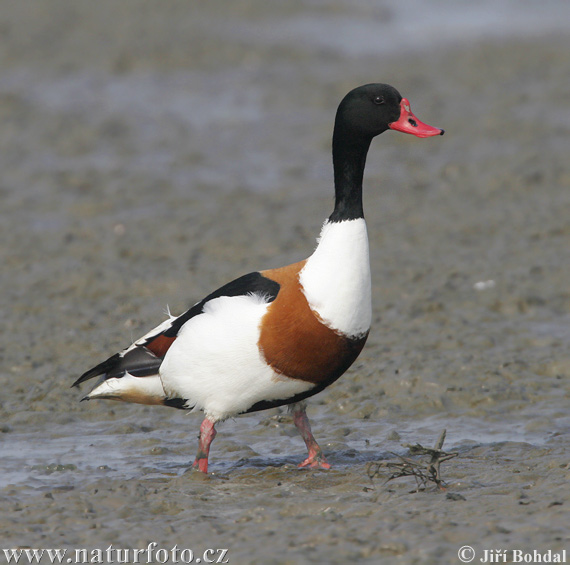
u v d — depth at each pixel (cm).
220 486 837
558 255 1681
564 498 751
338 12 4231
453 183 2206
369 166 2369
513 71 3228
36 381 1170
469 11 4478
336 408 1072
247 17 4034
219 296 844
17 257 1738
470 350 1252
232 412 854
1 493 833
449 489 798
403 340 1293
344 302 814
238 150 2491
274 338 809
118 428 1026
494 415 1042
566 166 2267
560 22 4138
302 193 2155
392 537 683
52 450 966
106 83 3084
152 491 818
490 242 1781
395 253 1734
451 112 2783
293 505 764
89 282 1591
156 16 3944
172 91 3036
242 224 1931
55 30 3678
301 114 2795
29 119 2692
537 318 1397
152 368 867
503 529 690
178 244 1809
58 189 2161
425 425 1022
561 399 1083
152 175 2275
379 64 3388
